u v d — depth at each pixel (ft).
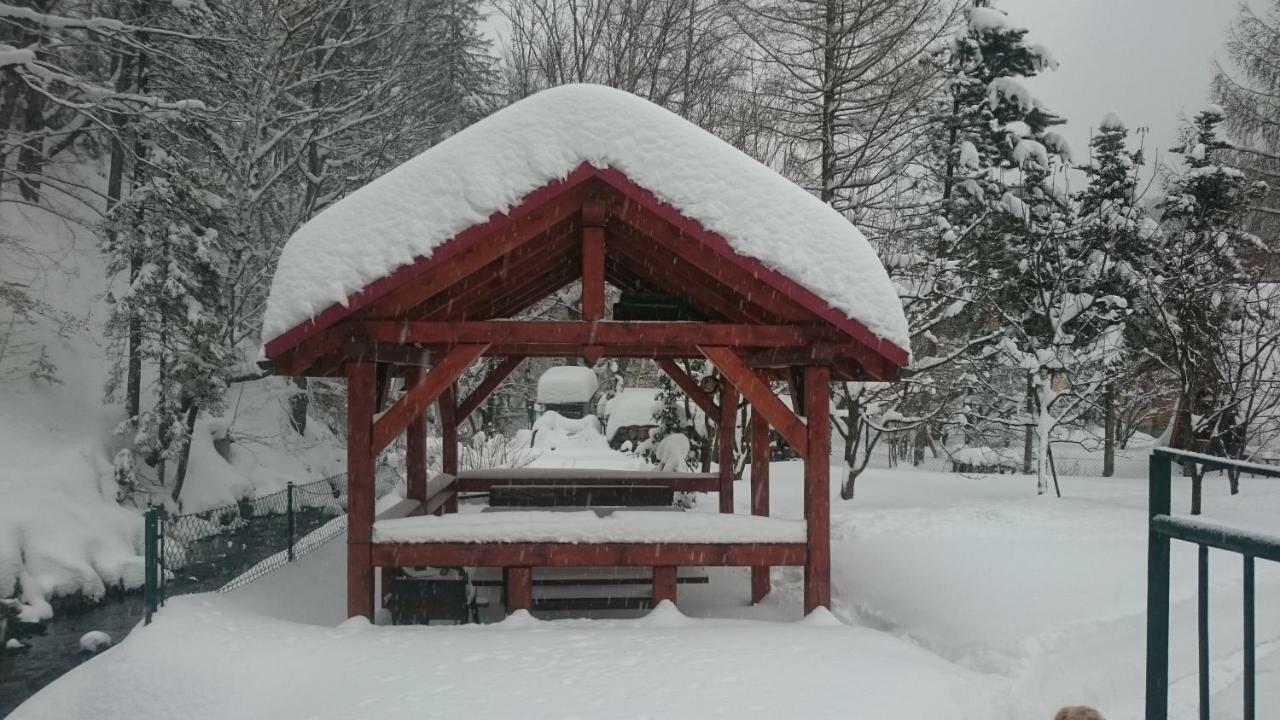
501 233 22.57
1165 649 9.71
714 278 23.76
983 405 70.54
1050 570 29.91
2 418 54.13
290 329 21.77
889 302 22.71
